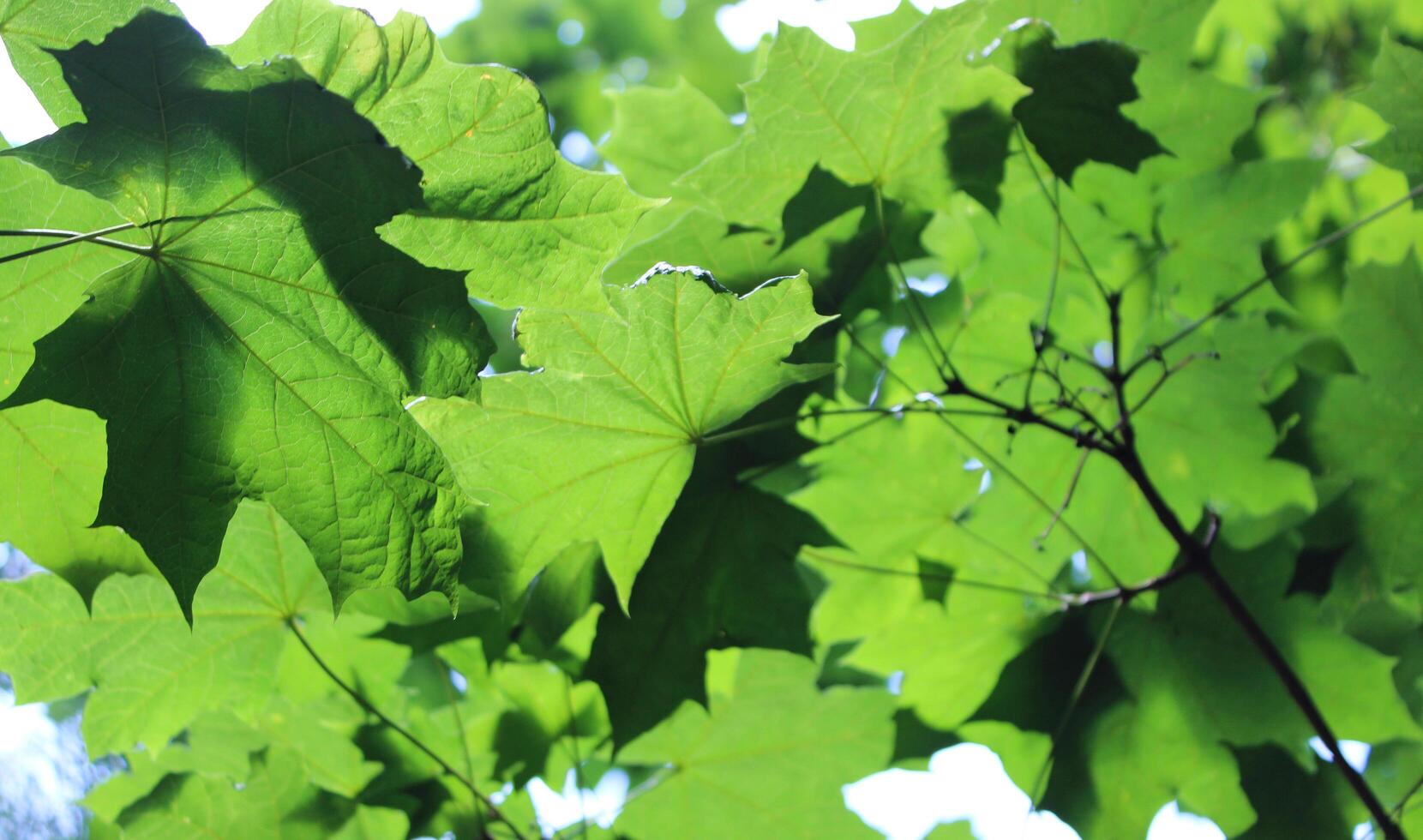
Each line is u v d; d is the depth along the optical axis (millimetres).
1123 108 893
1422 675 896
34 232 731
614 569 853
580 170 755
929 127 858
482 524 834
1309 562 896
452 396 761
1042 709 909
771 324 796
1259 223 905
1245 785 897
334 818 902
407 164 734
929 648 920
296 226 744
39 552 804
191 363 751
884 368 891
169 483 749
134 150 729
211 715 913
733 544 868
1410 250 891
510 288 767
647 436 831
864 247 883
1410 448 887
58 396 741
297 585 872
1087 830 897
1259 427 911
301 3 742
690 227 874
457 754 910
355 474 760
